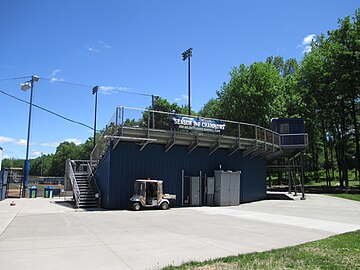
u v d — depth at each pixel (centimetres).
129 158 2283
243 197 2805
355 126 4338
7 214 1752
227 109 5328
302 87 4850
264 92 4922
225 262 764
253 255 836
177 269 701
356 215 1909
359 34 4153
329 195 3459
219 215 1852
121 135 2164
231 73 5400
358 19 4325
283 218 1739
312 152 5819
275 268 706
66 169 2817
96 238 1098
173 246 979
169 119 2352
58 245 977
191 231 1269
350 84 4122
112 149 2225
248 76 5066
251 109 4912
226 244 1019
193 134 2439
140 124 2255
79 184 2594
